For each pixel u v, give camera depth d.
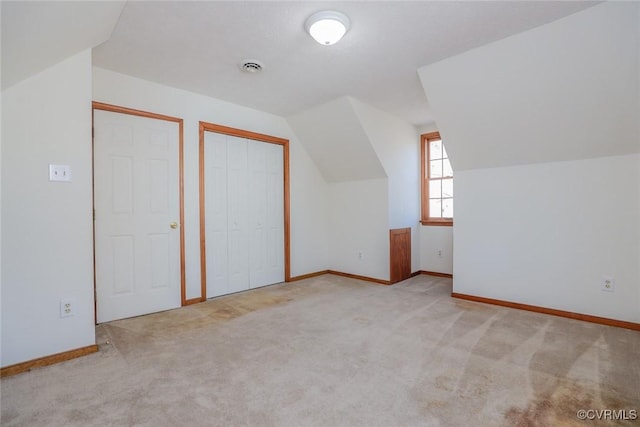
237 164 3.84
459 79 2.74
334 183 4.83
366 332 2.57
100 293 2.79
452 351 2.21
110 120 2.85
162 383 1.83
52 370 1.98
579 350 2.19
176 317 2.96
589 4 1.98
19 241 1.98
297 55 2.60
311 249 4.70
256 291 3.87
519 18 2.12
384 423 1.49
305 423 1.49
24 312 1.99
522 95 2.59
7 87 1.92
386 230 4.22
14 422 1.50
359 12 2.04
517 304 3.14
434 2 1.94
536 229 3.02
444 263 4.61
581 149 2.72
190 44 2.42
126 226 2.94
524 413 1.54
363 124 3.76
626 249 2.59
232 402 1.65
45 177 2.06
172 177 3.22
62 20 1.67
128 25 2.16
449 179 4.57
